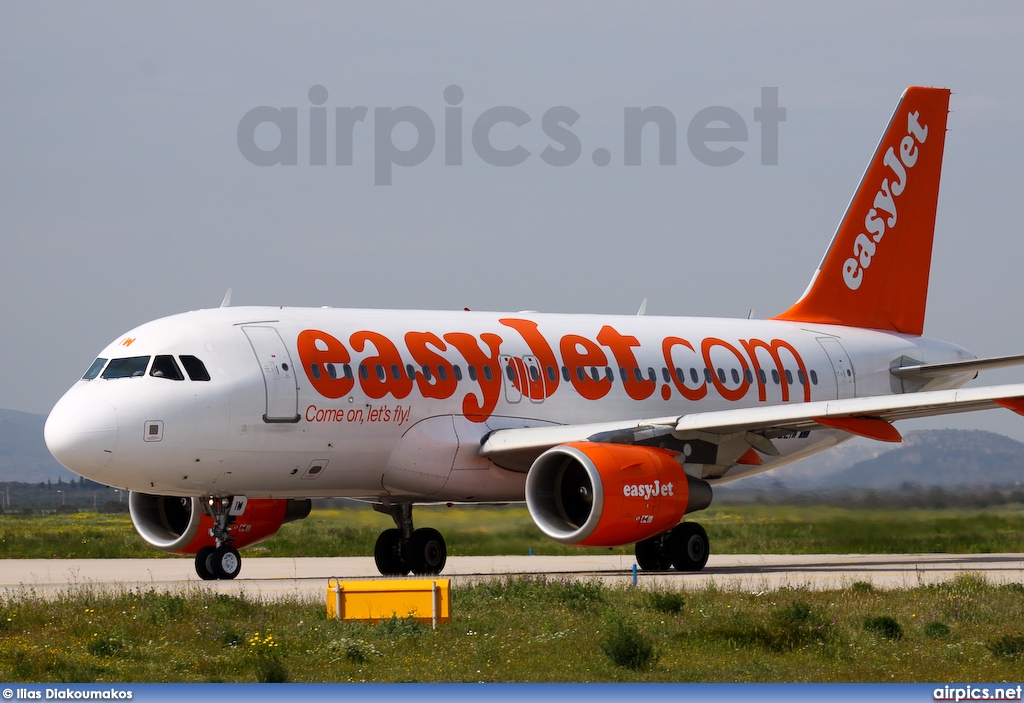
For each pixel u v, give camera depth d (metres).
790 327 125.75
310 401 92.56
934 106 135.00
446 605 64.75
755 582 87.94
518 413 103.44
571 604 70.25
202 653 57.16
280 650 56.97
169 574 104.94
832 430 122.38
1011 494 154.50
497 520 149.25
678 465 94.38
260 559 130.88
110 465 86.94
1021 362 118.12
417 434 97.75
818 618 64.19
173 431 87.75
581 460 90.44
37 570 112.38
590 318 114.19
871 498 157.50
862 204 131.38
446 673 53.34
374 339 97.56
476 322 105.75
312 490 97.12
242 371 90.62
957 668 55.19
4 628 62.72
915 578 94.12
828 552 142.75
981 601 72.25
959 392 89.38
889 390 128.25
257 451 91.12
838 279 130.00
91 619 64.94
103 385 88.94
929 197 135.00
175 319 93.38
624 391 109.94
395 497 102.88
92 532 199.12
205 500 96.62
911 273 134.00
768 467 121.69
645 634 61.19
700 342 117.50
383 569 106.25
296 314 97.00
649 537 92.88
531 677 52.69
